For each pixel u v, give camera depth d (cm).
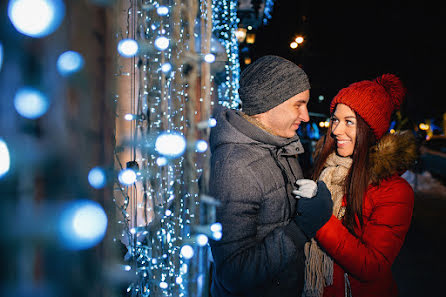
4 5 32
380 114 144
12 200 32
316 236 140
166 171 104
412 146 143
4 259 32
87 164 41
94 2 43
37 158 34
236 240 115
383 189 143
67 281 36
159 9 94
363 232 144
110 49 47
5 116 33
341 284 148
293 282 137
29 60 34
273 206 126
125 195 108
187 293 97
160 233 105
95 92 43
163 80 94
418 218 585
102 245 46
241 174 119
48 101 35
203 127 88
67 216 34
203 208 94
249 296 125
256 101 132
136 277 103
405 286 349
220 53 363
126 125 131
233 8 469
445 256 422
